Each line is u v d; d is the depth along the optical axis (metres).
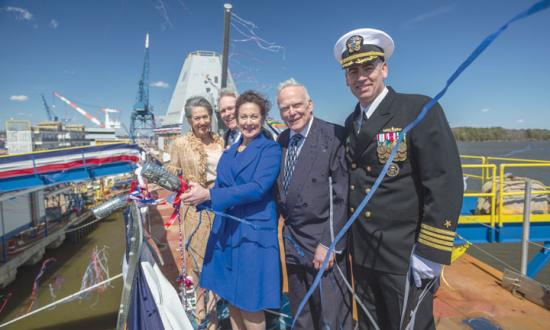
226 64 8.22
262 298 2.23
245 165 2.31
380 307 2.35
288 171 2.48
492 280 4.20
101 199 25.12
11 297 13.60
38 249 16.64
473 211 6.82
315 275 2.42
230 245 2.38
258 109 2.33
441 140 1.88
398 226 2.09
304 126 2.43
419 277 1.97
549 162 5.68
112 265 16.70
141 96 61.34
